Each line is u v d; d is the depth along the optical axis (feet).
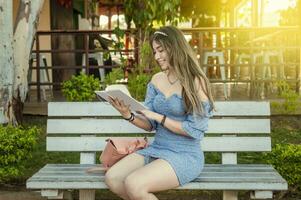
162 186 12.93
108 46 32.65
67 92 23.13
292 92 25.98
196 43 29.55
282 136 23.49
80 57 40.60
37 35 28.55
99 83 23.47
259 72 31.45
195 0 56.08
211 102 13.46
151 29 26.00
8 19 21.33
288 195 16.85
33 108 26.53
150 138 15.65
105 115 15.96
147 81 22.81
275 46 30.14
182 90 13.35
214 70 36.73
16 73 22.81
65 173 14.24
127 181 12.72
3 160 16.63
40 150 21.76
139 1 25.62
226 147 15.79
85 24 48.47
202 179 13.51
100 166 14.96
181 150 13.41
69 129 15.96
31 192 17.13
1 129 17.29
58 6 40.37
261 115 15.80
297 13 34.63
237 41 31.73
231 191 13.84
